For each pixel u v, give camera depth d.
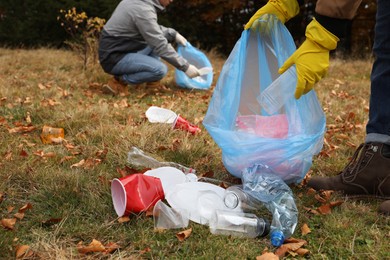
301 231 1.90
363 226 1.94
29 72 5.86
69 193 2.14
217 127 2.19
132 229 1.88
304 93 2.00
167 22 12.16
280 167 2.17
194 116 3.69
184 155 2.69
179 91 4.79
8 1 12.10
